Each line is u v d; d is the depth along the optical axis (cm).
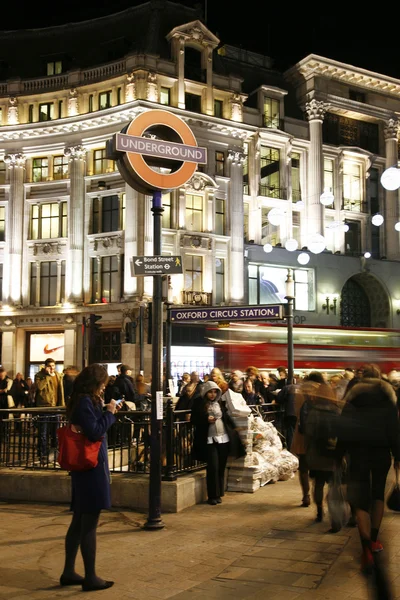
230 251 3772
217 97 3894
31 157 3872
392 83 4447
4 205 3847
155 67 3638
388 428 613
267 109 4106
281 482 1165
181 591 573
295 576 603
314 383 797
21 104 3862
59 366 3688
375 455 614
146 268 830
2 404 1788
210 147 3794
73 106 3756
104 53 3938
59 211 3800
